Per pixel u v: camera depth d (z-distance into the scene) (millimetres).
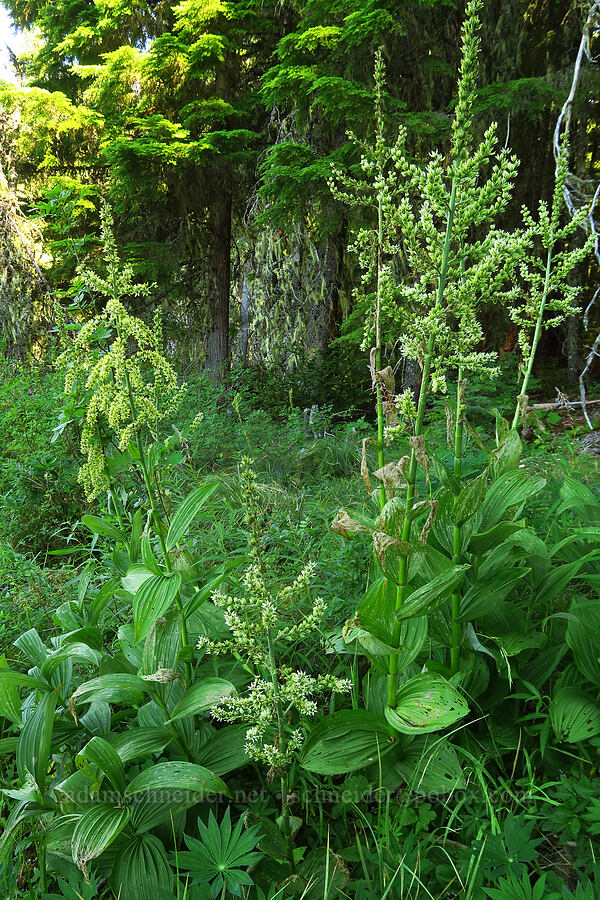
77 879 1692
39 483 4637
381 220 1791
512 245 1647
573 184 3568
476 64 1487
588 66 6293
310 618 1623
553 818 1709
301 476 5484
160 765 1685
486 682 2051
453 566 1770
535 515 2875
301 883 1631
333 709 2148
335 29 6477
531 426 5332
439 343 1682
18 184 10367
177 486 4324
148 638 1849
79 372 2596
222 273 10344
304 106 7266
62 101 9289
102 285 2111
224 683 1759
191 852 1586
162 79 8750
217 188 9695
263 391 9234
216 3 8156
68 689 2049
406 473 1714
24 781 1787
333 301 9688
